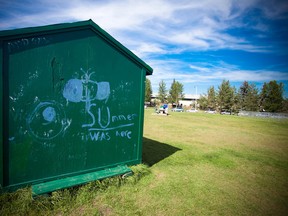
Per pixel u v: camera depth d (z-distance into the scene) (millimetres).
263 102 45375
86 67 3764
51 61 3361
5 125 3025
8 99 3025
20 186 3197
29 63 3158
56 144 3520
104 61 4000
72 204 3088
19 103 3115
